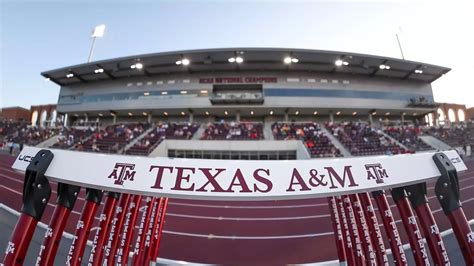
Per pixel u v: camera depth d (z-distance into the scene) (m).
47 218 6.50
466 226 1.13
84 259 4.05
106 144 21.23
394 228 1.69
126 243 2.22
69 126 29.36
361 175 1.15
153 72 27.00
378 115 29.78
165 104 26.56
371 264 1.96
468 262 1.09
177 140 19.41
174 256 4.85
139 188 1.07
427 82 29.39
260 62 24.55
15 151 22.83
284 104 25.39
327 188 1.09
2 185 10.39
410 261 3.99
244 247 5.31
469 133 23.91
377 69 25.88
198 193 1.05
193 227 6.57
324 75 26.53
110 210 1.78
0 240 4.70
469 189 10.46
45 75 28.02
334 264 3.50
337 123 25.41
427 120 31.66
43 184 1.11
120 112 29.20
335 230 2.75
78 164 1.14
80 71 27.00
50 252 1.16
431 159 1.27
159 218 2.89
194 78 26.67
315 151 17.75
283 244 5.47
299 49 22.34
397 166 1.21
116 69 25.95
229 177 1.08
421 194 1.32
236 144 18.81
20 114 41.03
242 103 25.36
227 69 26.05
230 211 8.20
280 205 9.01
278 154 18.62
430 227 1.27
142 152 18.70
